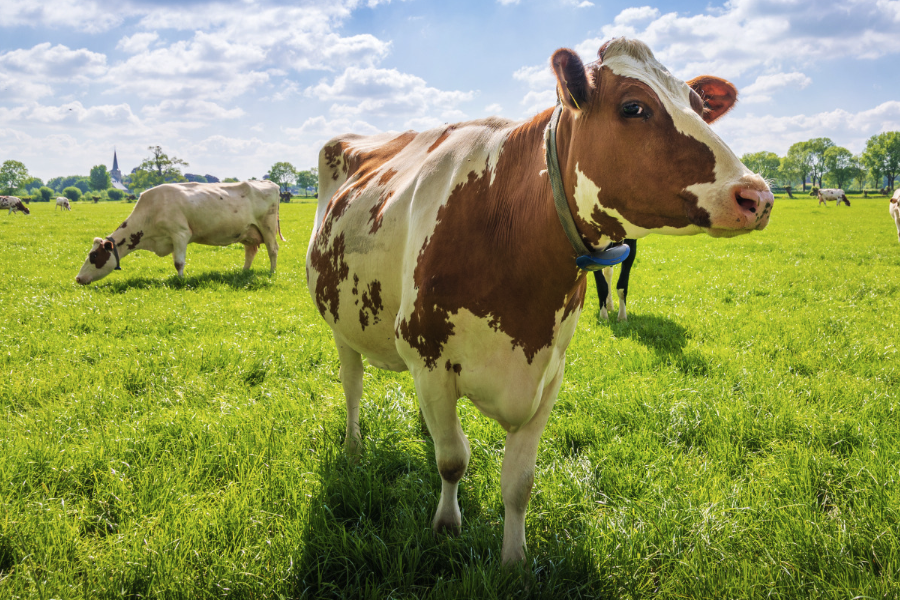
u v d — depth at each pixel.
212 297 8.68
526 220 2.11
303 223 28.73
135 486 3.11
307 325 6.88
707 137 1.60
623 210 1.74
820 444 3.59
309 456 3.47
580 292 2.41
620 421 4.06
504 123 2.57
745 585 2.32
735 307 7.83
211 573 2.38
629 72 1.72
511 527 2.47
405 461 3.52
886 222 26.89
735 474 3.36
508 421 2.34
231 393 4.57
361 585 2.52
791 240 18.00
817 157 132.12
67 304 7.83
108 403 4.24
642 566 2.50
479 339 2.24
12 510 2.77
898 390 4.48
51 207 60.00
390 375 5.01
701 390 4.48
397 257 2.68
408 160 3.10
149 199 10.27
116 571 2.39
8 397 4.36
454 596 2.30
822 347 5.67
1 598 2.24
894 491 2.93
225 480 3.22
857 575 2.36
